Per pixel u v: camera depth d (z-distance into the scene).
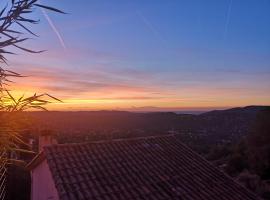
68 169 9.41
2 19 1.48
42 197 10.69
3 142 1.58
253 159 31.44
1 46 1.48
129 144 12.41
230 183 11.12
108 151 11.35
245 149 35.78
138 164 10.84
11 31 1.51
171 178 10.37
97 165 10.09
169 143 13.50
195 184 10.36
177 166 11.42
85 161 10.16
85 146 11.24
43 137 11.68
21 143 1.65
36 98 1.62
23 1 1.49
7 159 1.71
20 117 1.60
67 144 11.00
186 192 9.66
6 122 1.55
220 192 10.30
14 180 14.42
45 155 10.09
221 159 35.69
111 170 9.95
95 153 10.95
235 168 30.95
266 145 31.80
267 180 26.59
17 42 1.52
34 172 11.90
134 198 8.66
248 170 30.06
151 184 9.66
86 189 8.54
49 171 10.23
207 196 9.81
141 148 12.30
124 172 10.02
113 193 8.65
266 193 21.33
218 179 11.20
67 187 8.43
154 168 10.80
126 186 9.17
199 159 12.57
